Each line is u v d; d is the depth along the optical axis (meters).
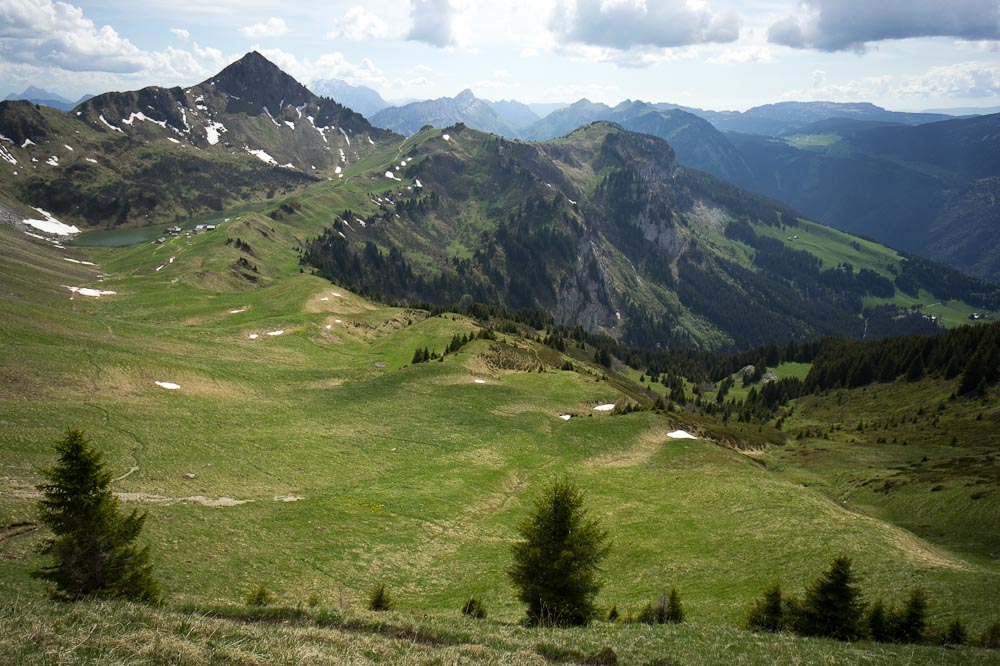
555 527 34.75
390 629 25.19
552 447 88.94
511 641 24.41
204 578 39.97
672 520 60.00
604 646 24.30
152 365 90.81
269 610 26.30
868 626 32.28
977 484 69.31
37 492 45.22
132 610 21.36
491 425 94.44
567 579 33.56
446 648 22.14
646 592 45.22
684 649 25.25
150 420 71.69
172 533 45.16
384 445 82.00
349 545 50.78
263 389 100.25
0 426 57.19
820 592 32.84
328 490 63.50
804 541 50.28
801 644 27.28
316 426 86.00
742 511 59.88
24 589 29.95
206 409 82.56
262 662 17.66
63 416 64.88
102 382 80.19
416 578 47.50
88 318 113.00
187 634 19.47
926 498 71.44
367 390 106.25
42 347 84.19
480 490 69.38
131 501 49.25
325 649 19.78
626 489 71.62
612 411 107.81
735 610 39.59
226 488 58.25
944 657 25.86
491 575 49.25
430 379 113.00
